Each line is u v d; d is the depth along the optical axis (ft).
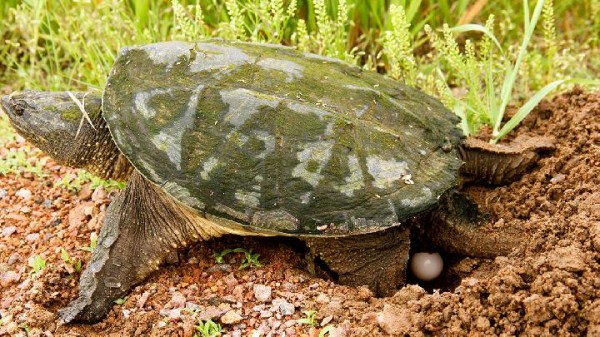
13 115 3.72
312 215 3.33
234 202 3.35
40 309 3.46
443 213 3.53
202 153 3.39
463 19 4.57
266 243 3.66
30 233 3.80
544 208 3.58
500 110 3.96
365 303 3.35
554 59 4.44
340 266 3.50
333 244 3.46
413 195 3.34
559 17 4.87
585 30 4.79
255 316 3.38
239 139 3.38
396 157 3.39
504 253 3.47
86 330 3.45
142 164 3.40
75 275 3.61
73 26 4.53
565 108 3.97
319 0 4.11
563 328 3.10
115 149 3.73
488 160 3.69
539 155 3.75
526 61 4.33
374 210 3.33
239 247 3.65
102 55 4.35
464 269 3.54
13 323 3.42
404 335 3.18
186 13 4.33
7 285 3.60
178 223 3.54
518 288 3.18
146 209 3.54
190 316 3.36
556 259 3.19
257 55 3.58
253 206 3.34
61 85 4.49
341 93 3.49
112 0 4.36
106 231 3.52
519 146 3.73
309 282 3.51
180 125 3.42
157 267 3.56
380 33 4.51
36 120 3.69
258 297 3.43
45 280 3.55
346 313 3.31
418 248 3.65
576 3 4.89
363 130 3.41
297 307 3.38
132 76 3.55
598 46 4.81
